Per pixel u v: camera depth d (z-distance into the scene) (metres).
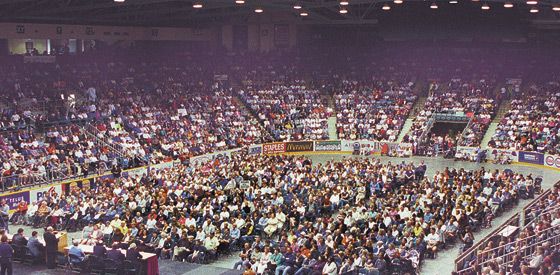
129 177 41.62
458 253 30.31
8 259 23.67
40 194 41.19
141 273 24.00
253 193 36.28
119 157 48.66
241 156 49.25
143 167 48.50
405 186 39.03
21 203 37.53
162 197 34.19
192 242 28.59
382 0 48.00
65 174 44.25
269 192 36.41
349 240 26.66
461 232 31.38
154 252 27.52
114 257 23.86
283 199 35.34
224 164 44.81
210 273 25.88
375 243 29.39
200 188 36.28
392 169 43.69
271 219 31.61
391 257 26.38
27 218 36.75
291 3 49.09
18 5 49.69
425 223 30.70
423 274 27.56
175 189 37.38
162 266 26.77
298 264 25.55
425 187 36.88
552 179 48.16
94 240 26.45
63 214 35.28
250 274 23.39
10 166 42.84
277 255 25.97
